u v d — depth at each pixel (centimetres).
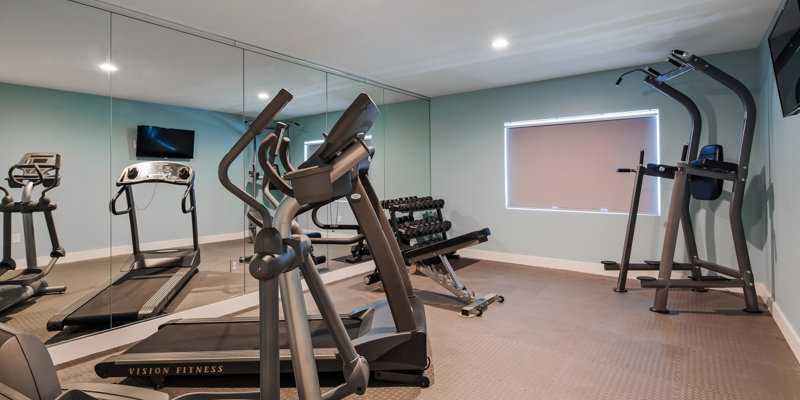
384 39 328
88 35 256
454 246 323
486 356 240
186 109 307
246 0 253
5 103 228
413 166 546
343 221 448
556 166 470
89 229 258
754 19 293
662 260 318
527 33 318
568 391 199
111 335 257
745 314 308
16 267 231
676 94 357
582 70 429
